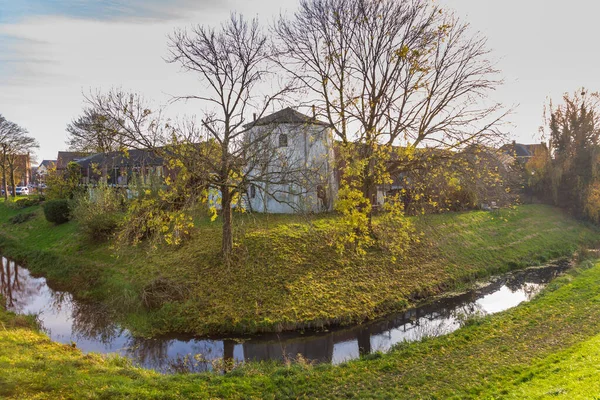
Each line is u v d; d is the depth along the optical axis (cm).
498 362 1317
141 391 1108
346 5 2714
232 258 2489
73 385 1088
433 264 2773
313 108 2589
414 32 2673
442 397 1104
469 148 2520
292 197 3556
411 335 1878
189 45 2483
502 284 2658
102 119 2255
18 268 3288
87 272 2794
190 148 2167
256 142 2467
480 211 4053
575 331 1537
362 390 1191
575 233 3938
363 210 1873
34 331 1808
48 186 5512
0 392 996
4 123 6956
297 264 2470
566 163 4562
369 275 2473
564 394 909
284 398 1155
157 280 2311
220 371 1544
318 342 1838
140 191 3078
